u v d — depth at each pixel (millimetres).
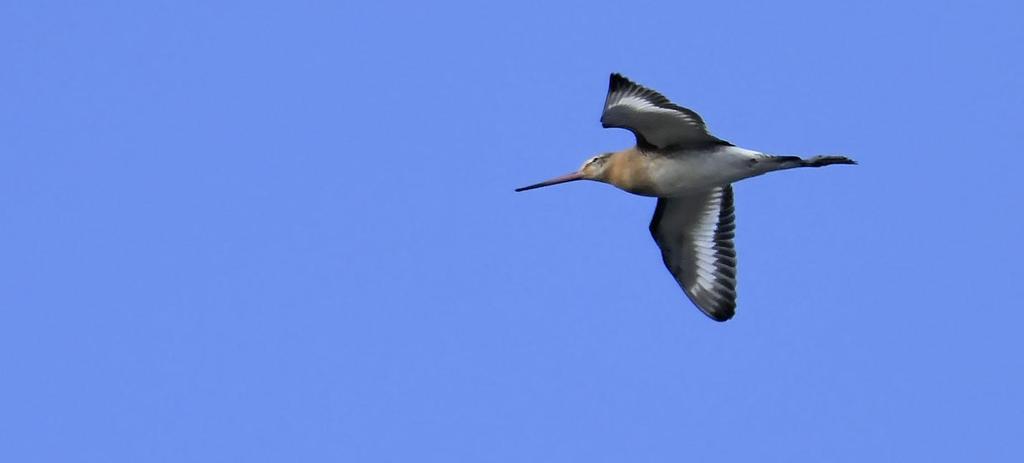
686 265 21859
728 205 21516
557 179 20734
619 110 18594
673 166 19547
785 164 18969
